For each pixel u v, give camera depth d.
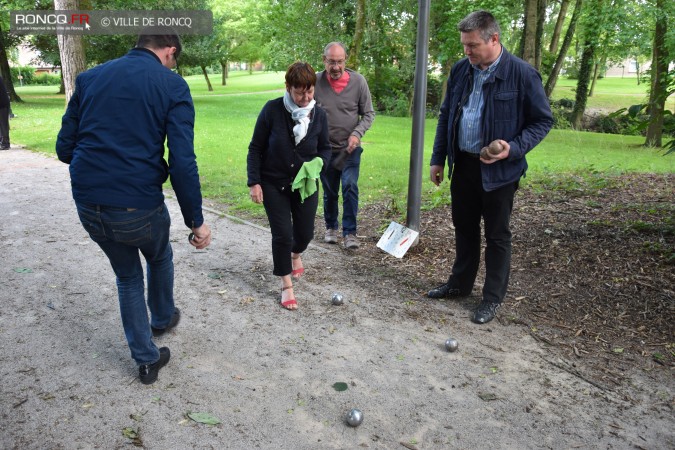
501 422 2.72
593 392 2.99
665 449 2.54
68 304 3.92
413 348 3.44
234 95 38.12
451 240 5.51
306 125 3.64
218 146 12.05
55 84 60.47
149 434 2.53
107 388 2.89
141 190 2.57
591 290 4.24
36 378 2.96
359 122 5.14
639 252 4.80
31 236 5.44
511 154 3.41
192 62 32.50
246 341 3.46
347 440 2.55
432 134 17.47
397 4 20.70
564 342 3.54
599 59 28.19
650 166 10.05
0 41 26.25
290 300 3.95
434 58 25.69
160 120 2.58
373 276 4.64
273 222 3.79
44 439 2.46
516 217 6.10
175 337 3.48
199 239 2.83
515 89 3.46
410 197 5.16
